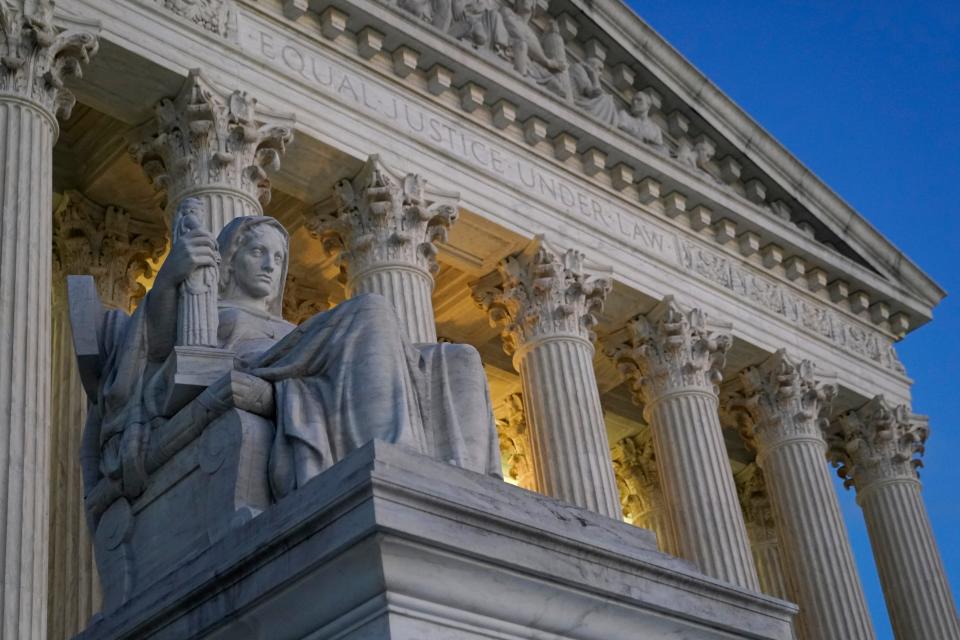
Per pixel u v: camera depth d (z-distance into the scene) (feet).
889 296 133.49
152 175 81.46
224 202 77.71
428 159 94.27
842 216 131.23
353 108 90.58
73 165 89.10
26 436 59.82
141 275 93.04
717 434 107.34
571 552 24.98
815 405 120.88
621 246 107.34
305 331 29.94
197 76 79.66
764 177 125.90
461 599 22.98
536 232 100.17
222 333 34.14
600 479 93.91
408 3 98.53
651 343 109.70
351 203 90.12
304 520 23.13
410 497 22.70
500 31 104.12
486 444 31.37
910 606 124.98
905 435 131.44
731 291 116.98
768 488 119.34
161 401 31.24
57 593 76.69
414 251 89.71
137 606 27.20
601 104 111.55
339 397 28.43
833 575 112.37
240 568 24.16
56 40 72.28
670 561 27.66
